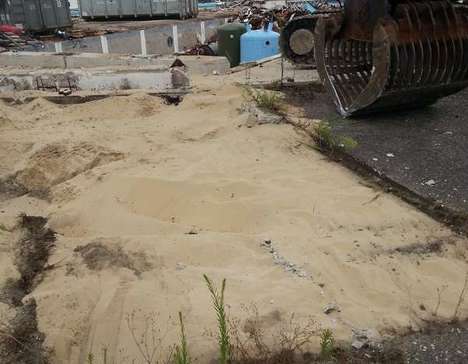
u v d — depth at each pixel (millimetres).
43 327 3510
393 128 7215
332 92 8141
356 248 4285
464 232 4625
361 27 7516
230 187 5434
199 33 19906
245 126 7340
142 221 4902
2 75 9383
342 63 8484
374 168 5902
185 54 14352
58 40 15617
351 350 3252
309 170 5926
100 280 3961
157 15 21438
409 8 7055
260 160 6195
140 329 3406
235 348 3166
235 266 4098
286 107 8328
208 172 5805
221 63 11391
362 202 5109
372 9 7285
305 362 3145
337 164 6156
